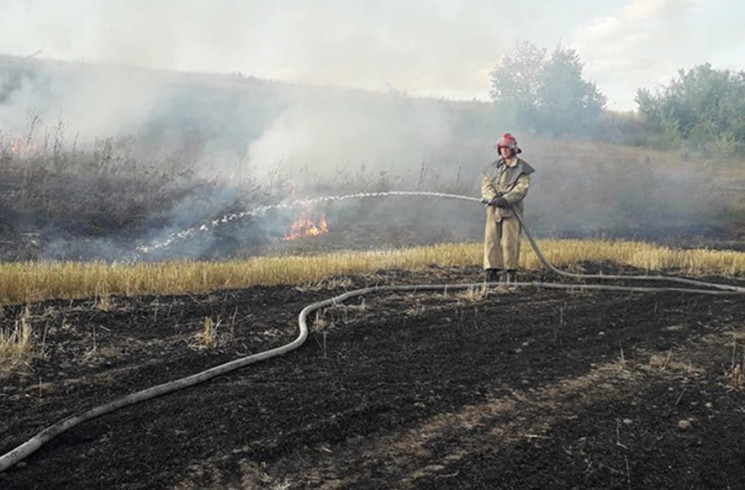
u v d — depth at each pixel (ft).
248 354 17.30
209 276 25.11
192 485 10.85
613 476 12.18
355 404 14.39
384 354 18.03
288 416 13.58
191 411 13.55
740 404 15.76
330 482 11.27
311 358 17.38
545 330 21.11
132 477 10.93
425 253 34.76
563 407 15.07
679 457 13.05
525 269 32.81
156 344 17.53
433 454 12.51
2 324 17.94
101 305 20.43
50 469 10.98
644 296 27.27
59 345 16.74
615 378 17.12
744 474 12.64
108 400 13.80
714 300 27.20
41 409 13.15
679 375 17.56
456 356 18.17
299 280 27.02
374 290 25.59
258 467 11.57
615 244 43.19
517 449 12.89
